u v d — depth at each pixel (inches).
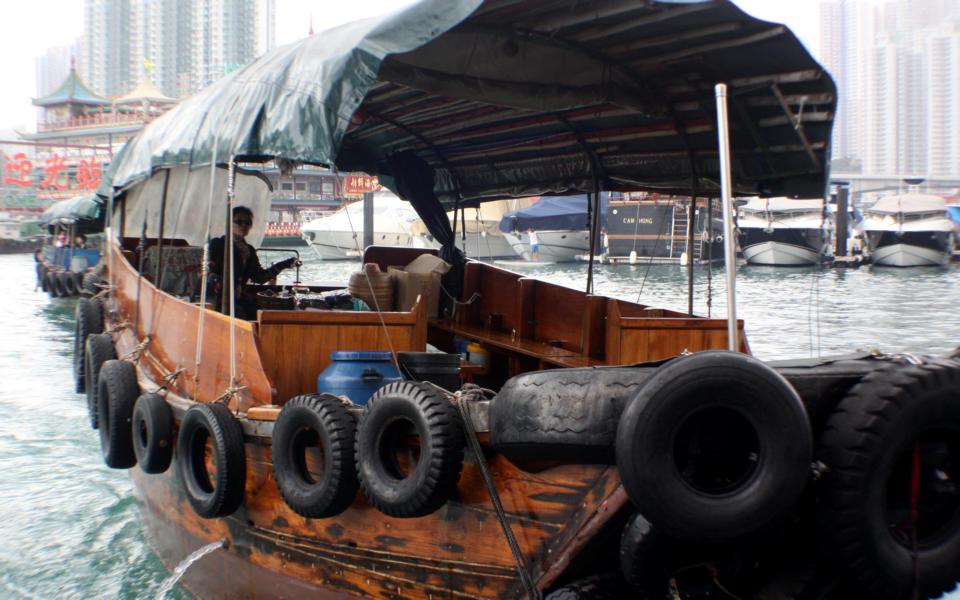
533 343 247.9
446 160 301.1
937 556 118.8
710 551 125.7
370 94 224.5
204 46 5762.8
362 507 156.4
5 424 386.0
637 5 155.4
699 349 208.8
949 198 1956.2
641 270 1214.9
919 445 117.6
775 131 204.2
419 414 136.6
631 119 228.4
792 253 1352.1
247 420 175.9
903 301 840.3
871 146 7396.7
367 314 188.1
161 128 249.8
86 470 320.8
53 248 1096.2
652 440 111.3
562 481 129.5
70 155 2783.0
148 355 250.4
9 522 268.2
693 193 234.5
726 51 177.8
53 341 657.0
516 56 182.4
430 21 151.8
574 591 128.3
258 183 338.6
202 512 182.5
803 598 122.9
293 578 174.1
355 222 1218.6
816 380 117.6
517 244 1424.7
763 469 111.2
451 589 145.9
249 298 250.2
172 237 345.7
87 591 220.5
